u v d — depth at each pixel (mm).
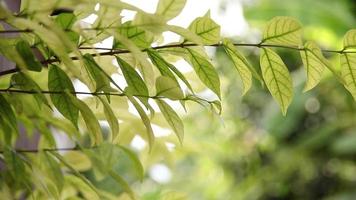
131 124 999
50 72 736
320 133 3363
